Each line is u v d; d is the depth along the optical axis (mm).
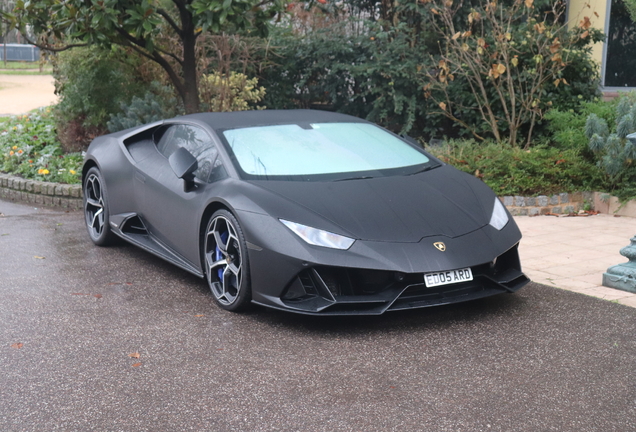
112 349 3490
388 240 3668
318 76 10875
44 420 2748
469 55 8609
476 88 9031
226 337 3658
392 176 4336
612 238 5867
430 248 3674
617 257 5254
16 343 3576
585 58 8859
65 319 3951
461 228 3881
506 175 7113
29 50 36812
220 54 9695
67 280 4754
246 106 10117
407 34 10148
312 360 3340
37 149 9422
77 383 3092
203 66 9633
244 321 3910
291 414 2783
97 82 9039
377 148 4746
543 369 3203
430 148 8016
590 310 4027
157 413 2801
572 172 7039
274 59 10727
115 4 7109
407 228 3766
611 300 4207
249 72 10656
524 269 4949
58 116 9383
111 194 5520
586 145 7441
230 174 4238
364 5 11164
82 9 6969
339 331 3736
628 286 4379
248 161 4328
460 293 3834
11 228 6453
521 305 4133
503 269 4109
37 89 22547
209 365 3285
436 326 3793
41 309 4129
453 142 7957
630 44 10242
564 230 6195
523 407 2826
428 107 9570
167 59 9742
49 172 8281
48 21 7828
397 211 3883
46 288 4562
